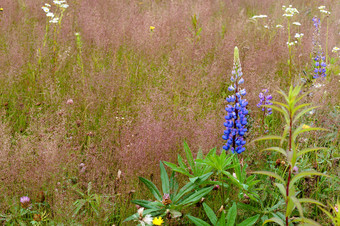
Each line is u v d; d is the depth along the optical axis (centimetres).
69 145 355
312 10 859
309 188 301
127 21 711
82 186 325
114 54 580
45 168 304
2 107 453
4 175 304
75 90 486
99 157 350
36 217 278
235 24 764
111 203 298
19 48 562
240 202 293
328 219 275
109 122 405
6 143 335
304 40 632
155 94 445
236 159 300
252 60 556
